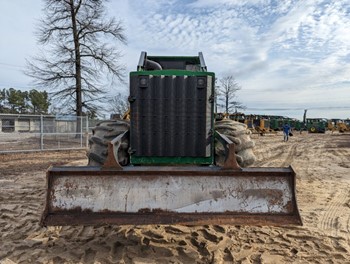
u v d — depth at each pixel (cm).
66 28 2978
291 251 399
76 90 2994
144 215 338
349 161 1324
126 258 366
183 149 434
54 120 1766
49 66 3606
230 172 340
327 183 830
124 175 344
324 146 2177
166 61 630
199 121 432
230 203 339
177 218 336
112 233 438
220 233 449
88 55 3023
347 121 6925
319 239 437
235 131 492
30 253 377
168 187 343
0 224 476
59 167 347
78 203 340
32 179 832
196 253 381
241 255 383
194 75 429
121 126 497
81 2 2958
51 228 459
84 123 1892
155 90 430
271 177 340
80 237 426
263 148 1970
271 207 337
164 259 365
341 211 571
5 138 1659
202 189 342
